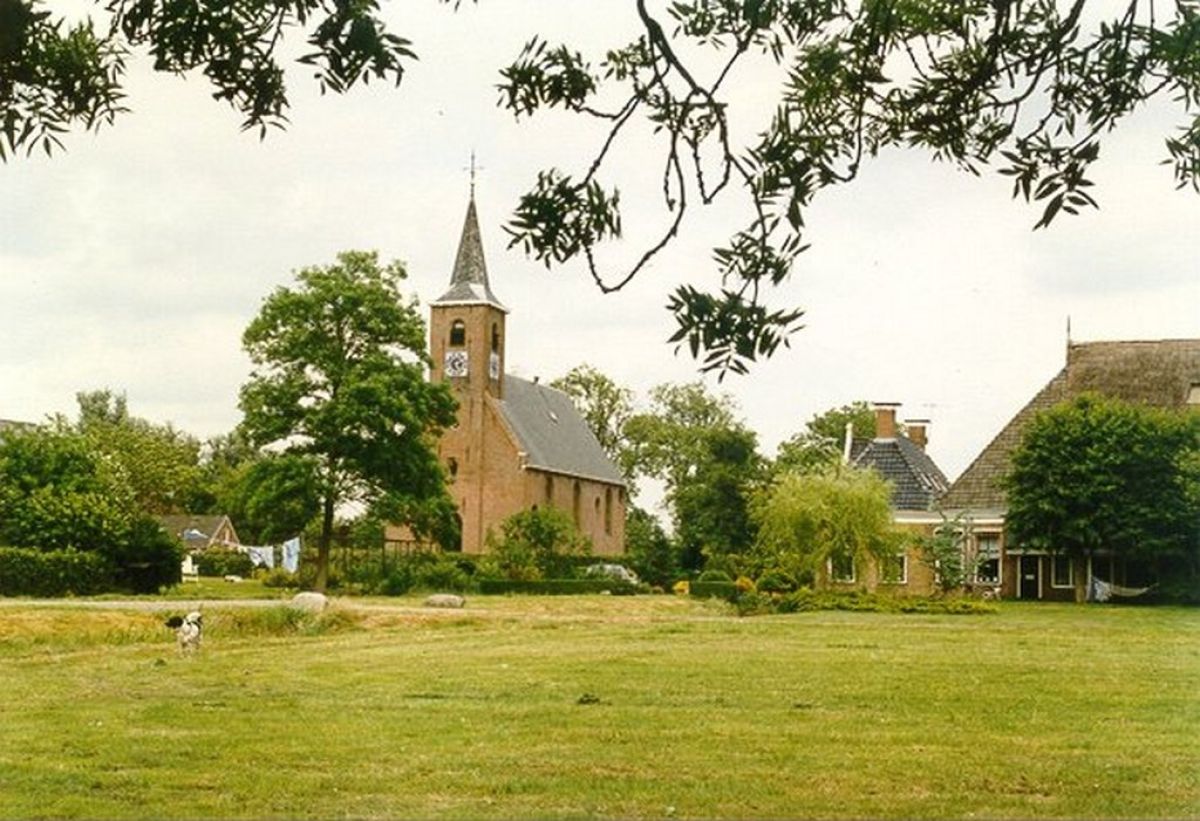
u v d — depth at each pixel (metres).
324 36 5.88
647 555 75.12
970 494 57.34
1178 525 49.16
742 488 78.62
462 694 19.20
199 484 118.19
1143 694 19.12
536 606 48.53
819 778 12.70
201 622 28.95
